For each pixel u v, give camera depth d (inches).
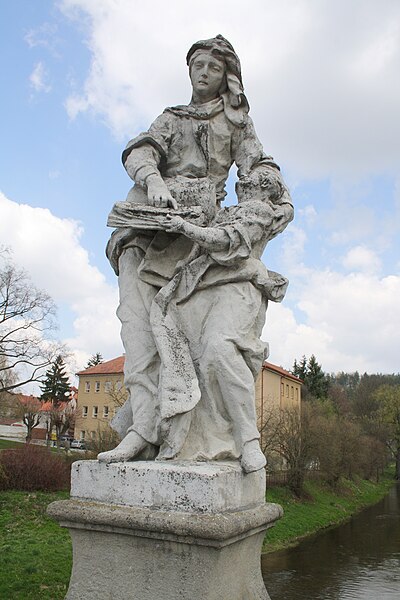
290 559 642.2
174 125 148.6
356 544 735.7
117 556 100.3
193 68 151.0
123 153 145.1
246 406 115.6
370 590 510.0
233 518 97.0
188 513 96.9
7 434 2260.1
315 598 481.1
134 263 135.3
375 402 2516.0
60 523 106.3
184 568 94.4
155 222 123.4
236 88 148.5
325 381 2438.5
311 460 1121.4
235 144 151.8
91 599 100.3
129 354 125.8
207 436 117.0
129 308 130.1
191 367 118.6
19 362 1016.2
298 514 912.9
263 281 125.3
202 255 125.4
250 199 132.6
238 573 103.2
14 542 505.7
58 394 2076.8
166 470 101.0
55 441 1956.2
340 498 1171.3
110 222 127.6
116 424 128.9
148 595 96.0
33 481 802.2
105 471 106.7
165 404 112.2
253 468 109.7
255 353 120.3
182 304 127.1
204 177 148.6
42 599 340.2
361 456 1430.9
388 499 1346.0
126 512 99.0
